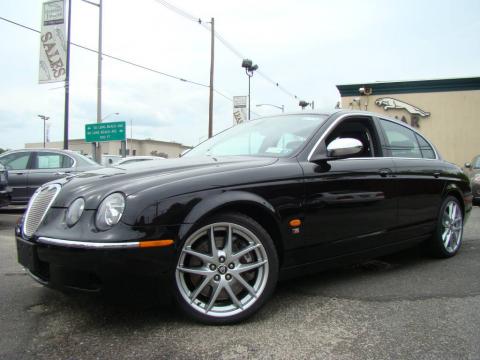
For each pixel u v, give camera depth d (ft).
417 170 14.76
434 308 10.96
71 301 11.09
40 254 9.27
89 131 81.25
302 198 11.02
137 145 243.19
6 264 15.14
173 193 9.18
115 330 9.40
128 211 8.75
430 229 15.38
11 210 34.76
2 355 8.30
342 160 12.42
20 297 11.44
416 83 61.16
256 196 10.17
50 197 9.99
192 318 9.56
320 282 13.12
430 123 60.85
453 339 9.18
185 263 9.52
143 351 8.48
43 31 58.44
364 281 13.26
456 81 59.72
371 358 8.34
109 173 10.37
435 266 15.19
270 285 10.19
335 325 9.85
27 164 31.60
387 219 13.38
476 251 17.63
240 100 90.84
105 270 8.52
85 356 8.27
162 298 9.16
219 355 8.38
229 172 10.15
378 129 14.21
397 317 10.36
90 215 8.96
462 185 17.08
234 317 9.73
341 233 11.98
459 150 59.93
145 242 8.68
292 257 10.89
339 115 13.20
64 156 32.83
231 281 9.86
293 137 12.44
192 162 11.19
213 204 9.48
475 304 11.26
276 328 9.65
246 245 10.12
